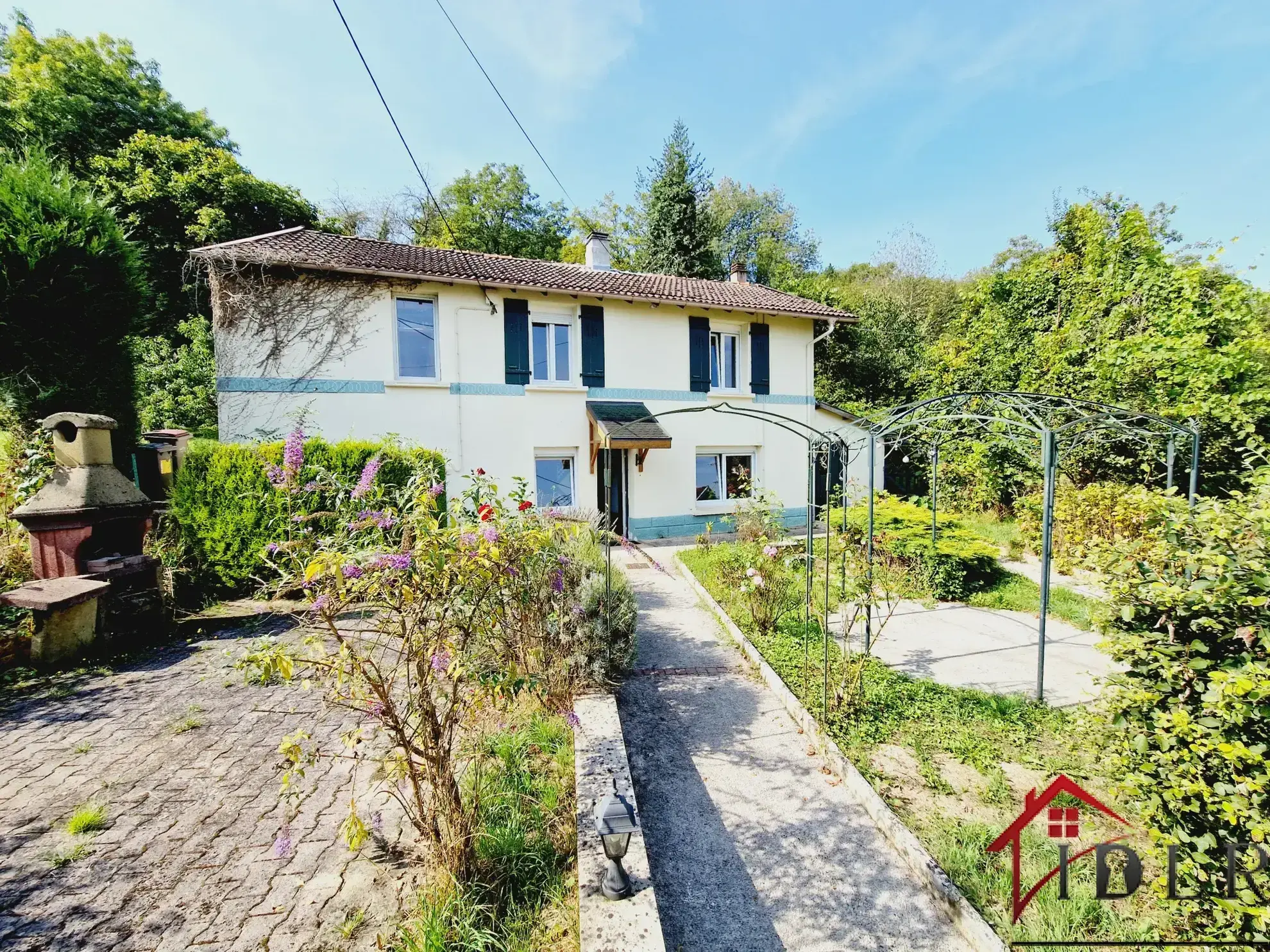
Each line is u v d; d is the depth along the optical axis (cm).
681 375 1312
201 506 675
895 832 311
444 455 1085
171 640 570
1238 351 793
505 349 1136
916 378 1720
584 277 1285
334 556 228
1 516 616
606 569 542
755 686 519
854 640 627
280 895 247
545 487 1218
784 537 1123
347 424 1010
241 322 944
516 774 335
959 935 253
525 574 373
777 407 1417
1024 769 375
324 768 348
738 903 271
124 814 301
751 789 364
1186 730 217
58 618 495
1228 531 238
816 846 311
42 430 685
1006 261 2805
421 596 244
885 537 844
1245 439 801
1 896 243
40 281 707
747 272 1730
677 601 787
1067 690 501
